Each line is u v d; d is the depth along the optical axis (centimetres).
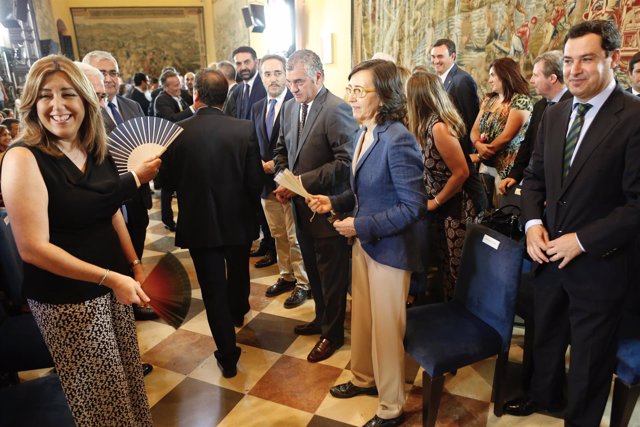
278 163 272
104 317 144
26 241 124
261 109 332
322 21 582
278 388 226
